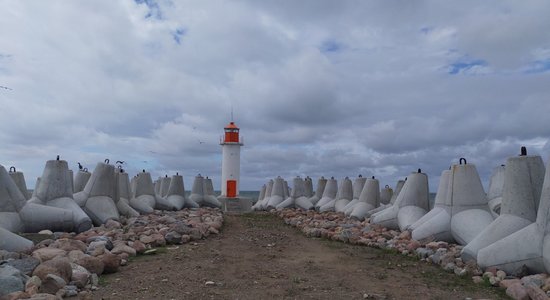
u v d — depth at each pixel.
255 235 12.94
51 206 12.52
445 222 10.90
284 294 6.46
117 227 13.02
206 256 9.23
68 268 6.49
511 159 8.81
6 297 5.52
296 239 12.26
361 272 8.04
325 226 13.71
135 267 8.09
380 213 14.32
